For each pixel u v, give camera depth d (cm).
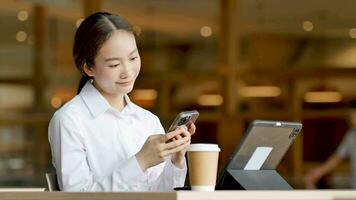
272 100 1005
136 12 966
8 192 185
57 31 981
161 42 1003
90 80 229
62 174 215
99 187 205
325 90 1002
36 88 1016
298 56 995
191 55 1015
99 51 216
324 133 994
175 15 982
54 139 220
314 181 890
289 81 1003
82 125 221
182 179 222
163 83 1025
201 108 1024
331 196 186
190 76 1022
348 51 979
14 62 1018
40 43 991
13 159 1003
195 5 980
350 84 993
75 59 224
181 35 1004
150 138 202
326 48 985
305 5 946
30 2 949
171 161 219
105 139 223
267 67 1000
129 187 203
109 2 952
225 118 1013
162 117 1030
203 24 997
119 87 220
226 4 984
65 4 952
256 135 207
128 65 218
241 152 208
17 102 1023
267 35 989
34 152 1003
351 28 961
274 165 219
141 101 1031
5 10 974
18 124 1016
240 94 1010
